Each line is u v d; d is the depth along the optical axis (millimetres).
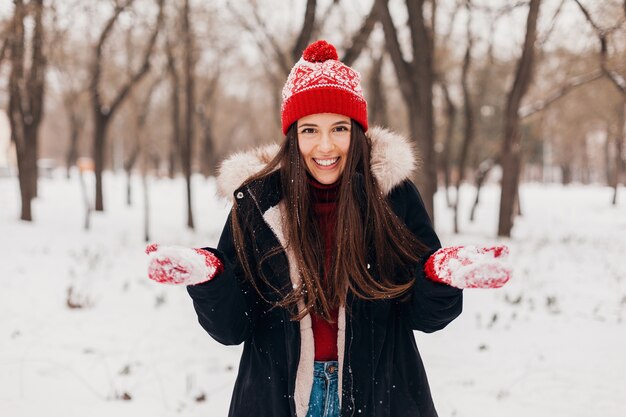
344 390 1730
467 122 15578
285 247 1780
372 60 17469
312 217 1838
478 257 1390
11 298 6246
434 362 4535
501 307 6070
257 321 1889
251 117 40781
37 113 13625
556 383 4066
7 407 3674
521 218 18531
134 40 16156
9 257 8602
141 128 17266
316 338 1827
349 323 1738
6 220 13336
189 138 14500
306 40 10758
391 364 1795
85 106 29984
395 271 1814
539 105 13086
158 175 37031
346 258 1724
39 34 12422
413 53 9680
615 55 10914
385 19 9719
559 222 17047
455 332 5262
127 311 5988
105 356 4652
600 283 7227
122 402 3803
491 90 23625
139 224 15453
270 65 20141
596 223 16703
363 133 1866
